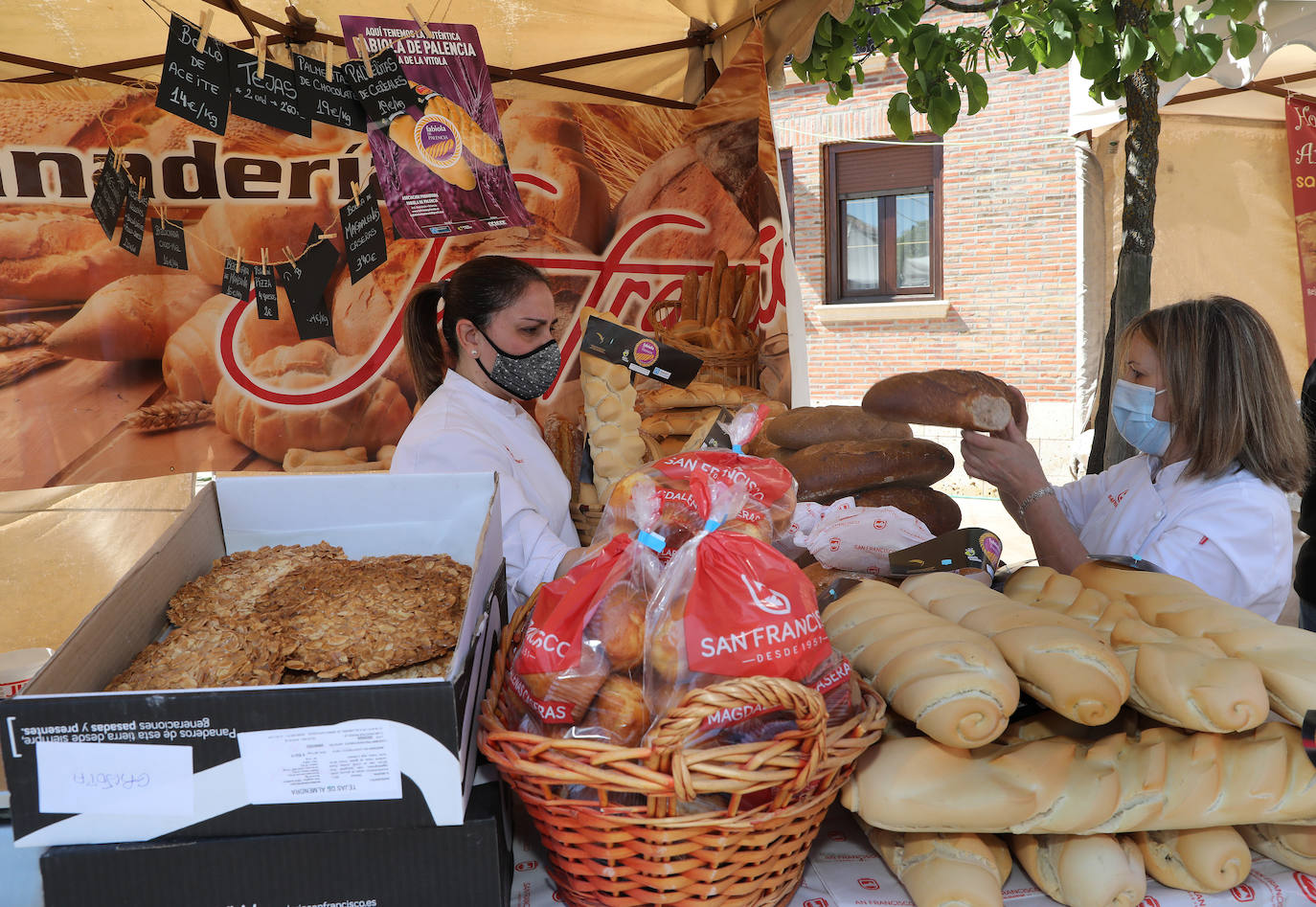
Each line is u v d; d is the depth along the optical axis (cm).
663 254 340
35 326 306
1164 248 575
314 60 214
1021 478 183
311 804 81
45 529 338
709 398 251
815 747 83
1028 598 127
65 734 79
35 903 90
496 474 131
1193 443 175
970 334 827
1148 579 122
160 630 110
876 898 98
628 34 322
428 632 102
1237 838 96
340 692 79
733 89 319
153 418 320
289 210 316
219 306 319
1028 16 347
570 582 95
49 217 303
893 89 824
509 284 188
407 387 334
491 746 89
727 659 86
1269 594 169
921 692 94
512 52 326
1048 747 98
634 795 88
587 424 200
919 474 196
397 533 133
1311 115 480
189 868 81
